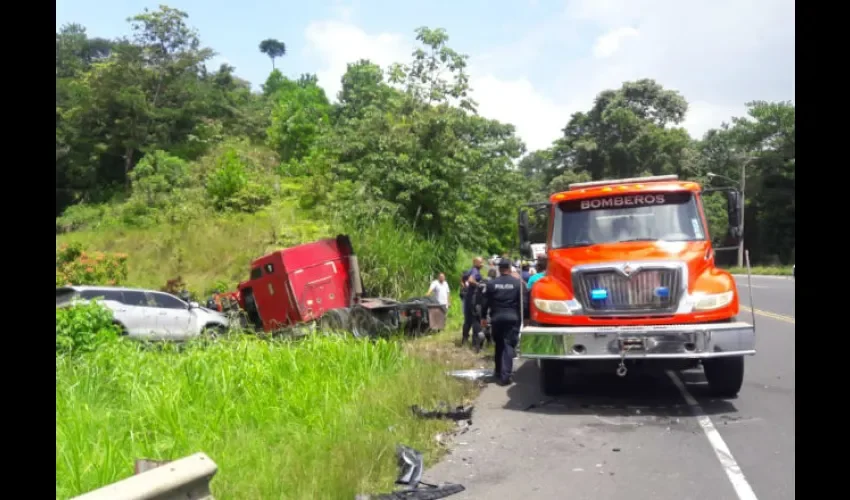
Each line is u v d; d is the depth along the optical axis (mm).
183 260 29438
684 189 9805
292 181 44312
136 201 40031
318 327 15078
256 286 16656
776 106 62031
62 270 22531
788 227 60438
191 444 6852
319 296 16656
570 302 9117
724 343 8500
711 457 6828
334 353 10352
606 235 9766
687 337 8523
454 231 24609
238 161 41312
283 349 10227
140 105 56656
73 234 36438
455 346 15000
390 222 22422
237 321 16438
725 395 9430
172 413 7426
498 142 35844
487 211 29156
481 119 27234
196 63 64500
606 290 8977
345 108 50250
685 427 8008
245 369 9102
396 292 21062
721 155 65562
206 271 28516
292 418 7961
